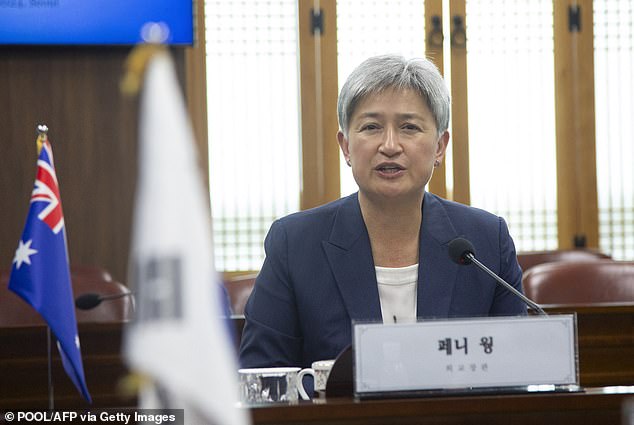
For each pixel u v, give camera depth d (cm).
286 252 530
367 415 358
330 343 508
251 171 1366
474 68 1398
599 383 700
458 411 361
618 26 1420
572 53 1415
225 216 1364
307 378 482
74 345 478
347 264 516
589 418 367
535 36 1409
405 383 375
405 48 1382
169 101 182
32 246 482
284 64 1370
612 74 1422
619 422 367
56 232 488
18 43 1123
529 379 381
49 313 478
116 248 1159
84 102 1159
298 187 1373
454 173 1397
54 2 1126
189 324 184
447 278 514
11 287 480
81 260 1155
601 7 1418
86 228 1156
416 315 511
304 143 1364
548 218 1415
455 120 1395
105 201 1159
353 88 514
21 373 624
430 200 539
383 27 1378
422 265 516
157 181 181
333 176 1365
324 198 1365
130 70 182
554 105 1412
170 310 183
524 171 1410
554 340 384
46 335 625
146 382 187
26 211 1151
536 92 1412
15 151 1150
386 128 508
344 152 538
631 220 1428
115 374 631
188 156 183
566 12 1413
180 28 1145
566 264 816
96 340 630
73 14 1129
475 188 1403
